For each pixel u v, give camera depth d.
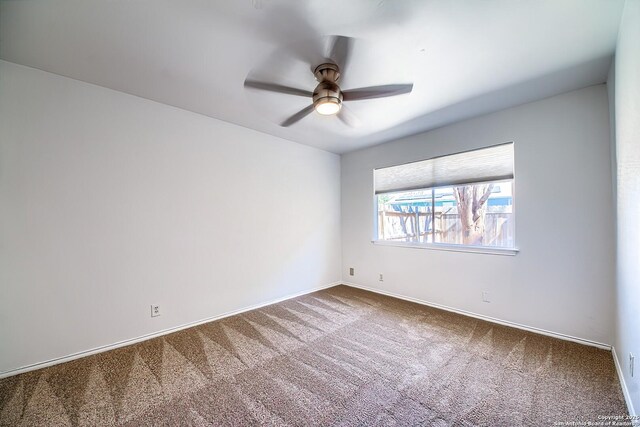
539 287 2.48
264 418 1.49
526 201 2.54
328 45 1.67
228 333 2.56
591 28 1.52
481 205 2.99
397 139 3.64
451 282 3.10
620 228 1.78
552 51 1.74
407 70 1.95
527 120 2.52
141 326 2.41
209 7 1.37
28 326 1.91
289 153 3.70
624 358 1.70
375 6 1.35
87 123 2.15
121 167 2.31
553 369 1.91
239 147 3.13
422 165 3.41
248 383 1.79
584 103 2.23
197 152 2.78
